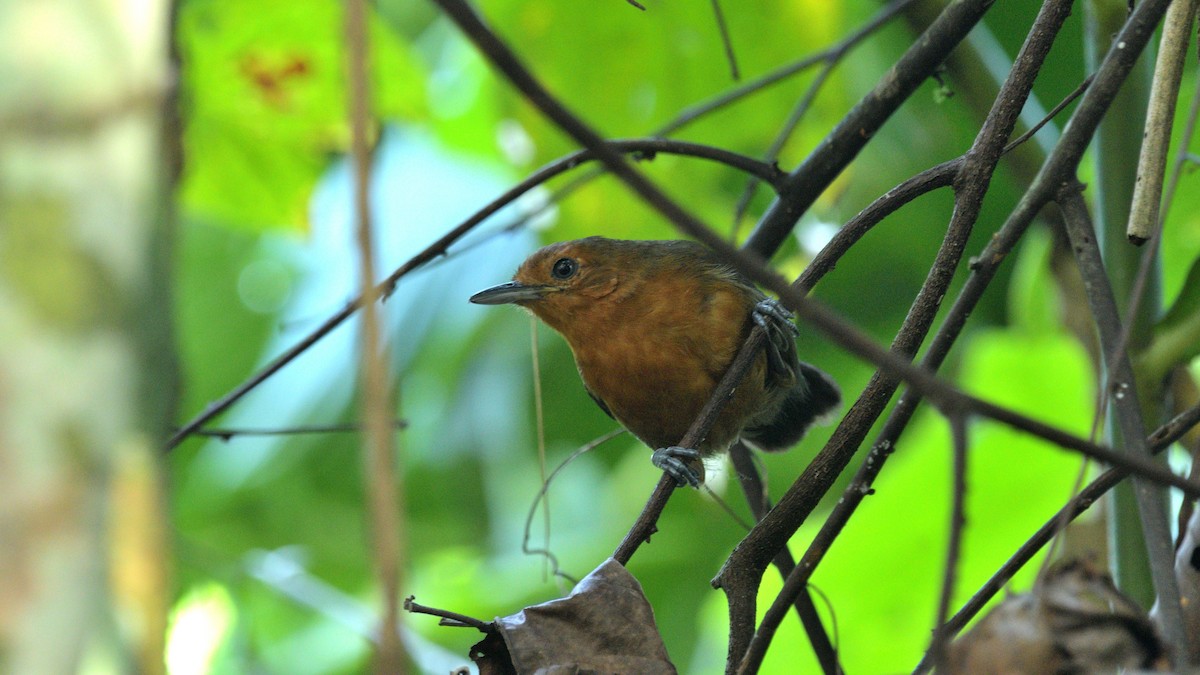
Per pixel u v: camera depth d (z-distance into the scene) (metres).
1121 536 7.38
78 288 2.78
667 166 13.23
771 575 12.98
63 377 2.74
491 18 12.77
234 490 17.52
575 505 17.95
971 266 6.18
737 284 9.89
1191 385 8.73
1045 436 3.97
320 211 17.61
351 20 3.13
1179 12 5.89
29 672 2.64
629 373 10.15
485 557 17.50
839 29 13.41
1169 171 10.42
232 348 17.92
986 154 6.34
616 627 5.69
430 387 17.50
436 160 17.33
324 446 17.48
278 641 14.94
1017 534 13.31
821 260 6.77
